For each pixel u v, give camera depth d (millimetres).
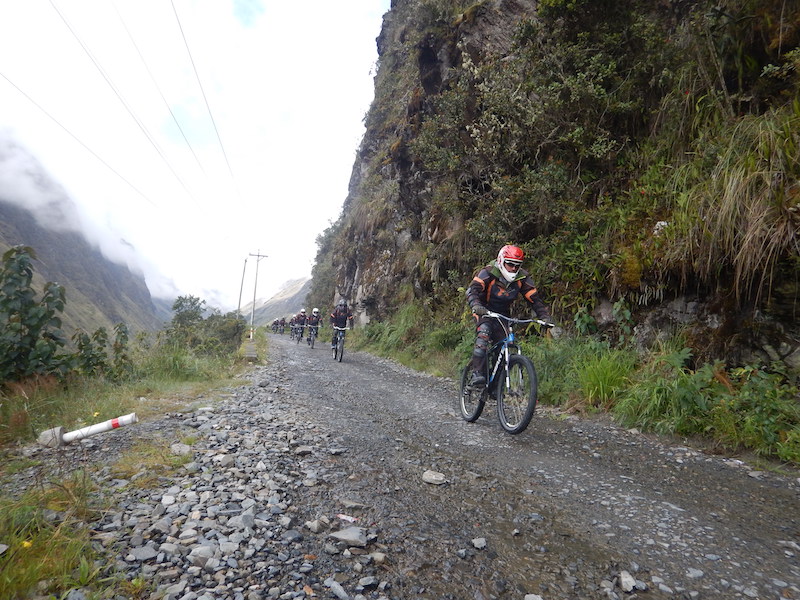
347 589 1905
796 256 4742
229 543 2154
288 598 1799
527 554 2326
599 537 2545
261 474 3162
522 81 8875
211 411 5152
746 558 2340
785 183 5012
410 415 5789
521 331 8664
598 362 6184
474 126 9406
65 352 6328
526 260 8773
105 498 2602
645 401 5133
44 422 4480
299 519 2521
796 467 3816
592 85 7848
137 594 1736
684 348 5602
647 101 8000
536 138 8906
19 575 1695
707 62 6906
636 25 7852
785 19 6012
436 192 13531
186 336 11320
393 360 14539
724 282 5590
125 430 4168
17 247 5680
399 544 2342
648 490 3334
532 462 3908
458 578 2064
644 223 6965
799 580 2133
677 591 2023
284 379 8805
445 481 3340
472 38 11555
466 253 11508
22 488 2742
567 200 8359
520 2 11102
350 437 4406
